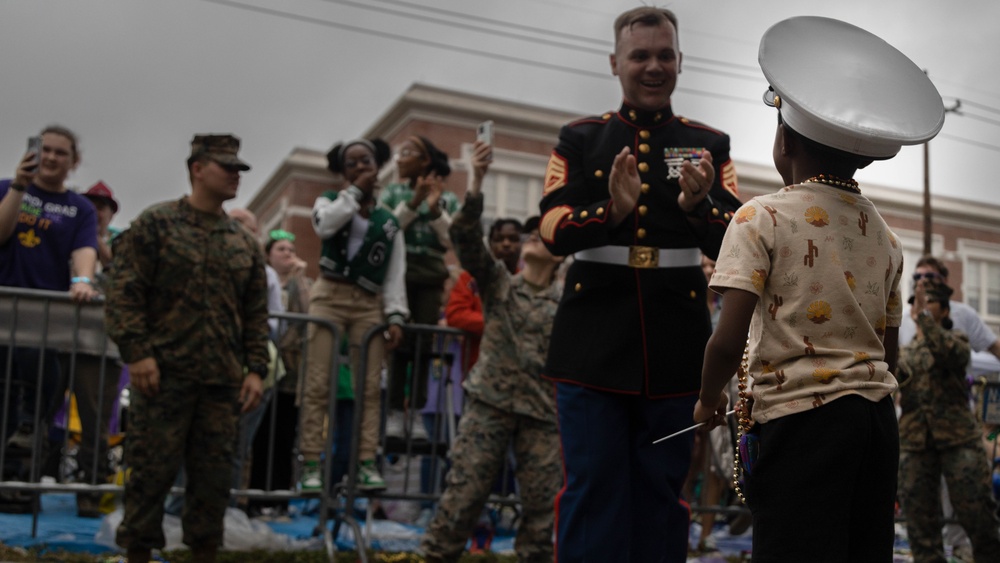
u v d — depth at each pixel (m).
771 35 2.67
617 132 3.72
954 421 5.83
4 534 5.40
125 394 7.77
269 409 6.54
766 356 2.58
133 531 4.30
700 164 3.38
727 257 2.60
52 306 5.47
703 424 2.88
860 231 2.61
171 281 4.43
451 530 4.81
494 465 4.87
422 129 23.12
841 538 2.49
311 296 6.01
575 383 3.65
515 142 23.42
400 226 6.17
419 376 5.97
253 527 5.79
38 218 5.67
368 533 6.09
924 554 5.86
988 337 7.19
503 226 5.83
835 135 2.58
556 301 5.01
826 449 2.48
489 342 4.94
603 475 3.59
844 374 2.51
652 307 3.62
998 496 6.93
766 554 2.54
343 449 6.36
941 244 26.92
